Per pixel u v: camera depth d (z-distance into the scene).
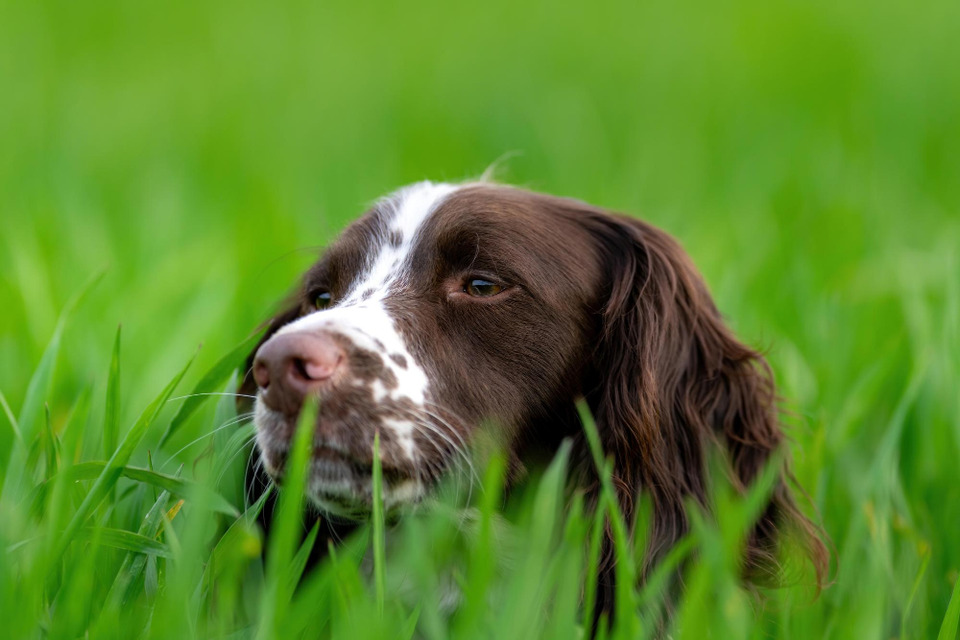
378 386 4.07
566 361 4.67
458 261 4.60
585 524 3.91
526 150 14.59
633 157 13.47
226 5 24.14
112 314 7.24
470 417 4.38
